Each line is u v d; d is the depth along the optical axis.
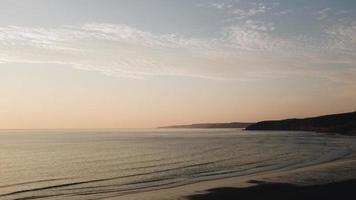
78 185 29.94
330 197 21.34
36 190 27.66
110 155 59.94
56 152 67.31
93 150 72.19
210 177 32.75
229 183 26.83
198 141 109.25
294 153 59.53
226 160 49.25
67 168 42.69
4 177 35.59
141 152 66.00
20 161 51.19
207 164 44.34
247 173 35.12
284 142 94.75
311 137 122.38
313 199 20.97
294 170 34.59
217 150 69.50
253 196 21.97
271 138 119.75
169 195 22.81
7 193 26.47
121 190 27.08
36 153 65.31
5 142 109.00
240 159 50.50
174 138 138.00
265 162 45.88
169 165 43.81
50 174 37.72
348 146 74.88
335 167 34.38
